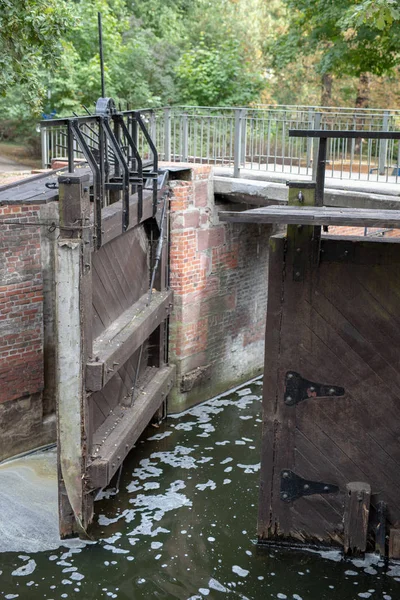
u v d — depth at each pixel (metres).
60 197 6.54
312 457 6.62
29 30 10.54
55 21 10.64
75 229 6.59
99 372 6.93
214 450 9.30
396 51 16.64
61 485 7.07
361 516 6.53
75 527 7.18
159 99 20.03
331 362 6.39
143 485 8.31
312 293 6.29
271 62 21.03
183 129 12.02
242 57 21.70
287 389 6.51
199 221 10.35
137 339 8.22
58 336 6.80
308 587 6.42
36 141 19.84
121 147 8.23
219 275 10.96
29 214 8.36
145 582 6.53
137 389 9.23
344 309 6.28
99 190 6.97
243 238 11.36
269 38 22.31
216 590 6.42
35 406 8.98
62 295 6.71
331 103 22.34
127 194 7.61
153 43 21.67
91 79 19.02
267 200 10.38
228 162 11.71
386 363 6.32
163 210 9.57
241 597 6.32
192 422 10.20
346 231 11.65
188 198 10.06
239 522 7.55
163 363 10.20
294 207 5.88
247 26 22.52
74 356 6.82
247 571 6.66
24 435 8.91
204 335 10.85
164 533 7.33
